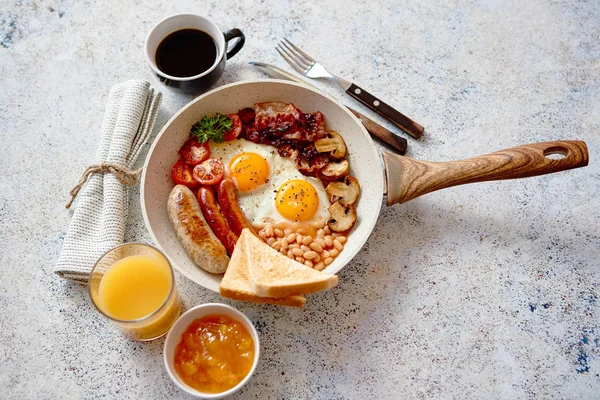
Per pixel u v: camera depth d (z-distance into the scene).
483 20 0.82
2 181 0.73
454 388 0.66
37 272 0.69
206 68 0.73
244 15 0.81
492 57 0.80
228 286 0.62
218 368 0.61
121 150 0.71
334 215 0.69
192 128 0.71
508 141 0.76
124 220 0.70
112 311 0.62
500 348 0.67
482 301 0.69
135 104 0.73
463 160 0.68
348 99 0.78
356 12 0.82
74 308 0.68
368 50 0.80
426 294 0.69
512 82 0.79
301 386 0.65
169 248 0.66
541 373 0.66
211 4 0.81
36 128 0.76
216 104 0.71
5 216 0.72
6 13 0.81
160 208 0.68
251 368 0.61
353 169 0.71
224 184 0.68
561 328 0.68
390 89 0.78
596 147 0.76
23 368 0.66
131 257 0.64
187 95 0.77
